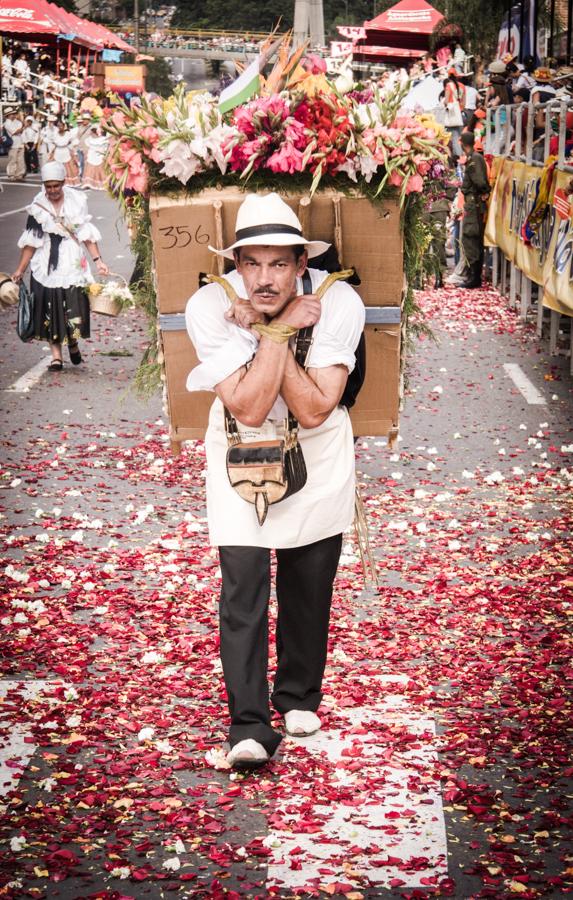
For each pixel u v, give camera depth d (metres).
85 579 7.11
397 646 6.19
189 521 8.27
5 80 52.22
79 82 54.81
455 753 5.08
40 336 13.48
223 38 107.62
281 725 5.36
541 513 8.52
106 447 10.27
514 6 24.66
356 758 5.02
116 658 6.02
